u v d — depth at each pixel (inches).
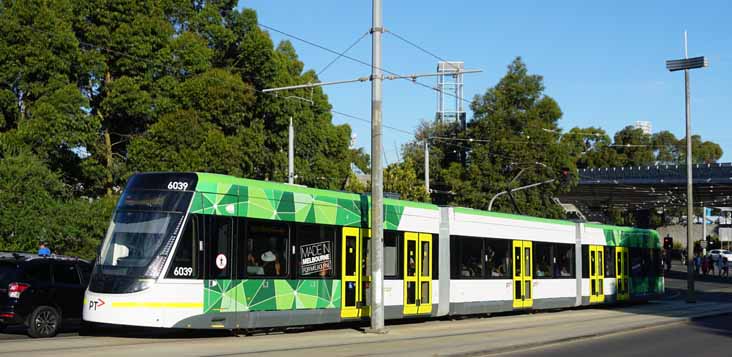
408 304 951.0
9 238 1140.5
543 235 1252.5
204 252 718.5
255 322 761.0
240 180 764.0
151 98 1433.3
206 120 1469.0
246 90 1536.7
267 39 1630.2
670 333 972.6
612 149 3705.7
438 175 2522.1
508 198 2380.7
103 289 693.3
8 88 1277.1
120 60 1416.1
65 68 1306.6
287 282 796.6
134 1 1424.7
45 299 744.3
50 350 612.1
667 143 4448.8
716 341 883.4
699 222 4749.0
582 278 1353.3
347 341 747.4
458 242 1050.7
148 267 691.4
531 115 2418.8
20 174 1155.9
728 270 3196.4
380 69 856.3
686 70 1668.3
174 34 1518.2
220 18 1624.0
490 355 700.7
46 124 1243.2
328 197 861.8
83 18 1400.1
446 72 851.4
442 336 822.5
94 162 1414.9
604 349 783.1
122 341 693.9
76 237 1218.0
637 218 3870.6
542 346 789.2
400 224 951.0
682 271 3400.6
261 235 775.1
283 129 1697.8
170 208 714.8
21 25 1274.6
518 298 1167.0
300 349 668.1
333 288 855.1
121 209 729.0
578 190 2832.2
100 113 1472.7
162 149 1416.1
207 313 714.8
